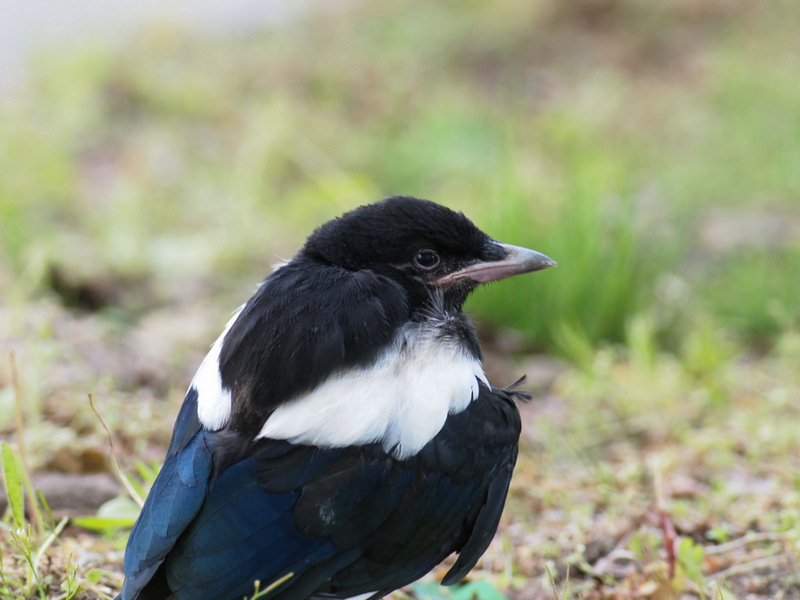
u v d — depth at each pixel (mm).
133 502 7961
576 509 8922
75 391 9969
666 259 13461
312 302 6125
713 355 11812
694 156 18516
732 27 23906
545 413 11422
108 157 18328
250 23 25000
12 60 22031
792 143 18469
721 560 8047
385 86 21344
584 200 13438
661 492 8352
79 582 6969
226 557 5707
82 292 13172
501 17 24312
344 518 5926
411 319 6582
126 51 21969
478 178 16844
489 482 6613
